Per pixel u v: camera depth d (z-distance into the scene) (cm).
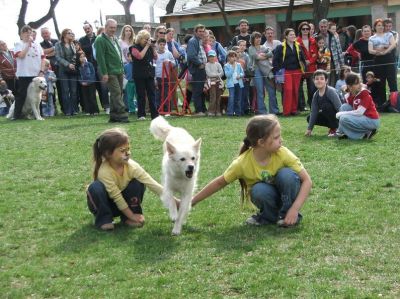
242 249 471
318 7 2238
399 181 668
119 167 548
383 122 1141
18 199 657
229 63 1394
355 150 856
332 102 1001
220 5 2809
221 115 1410
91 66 1539
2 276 431
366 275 409
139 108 1342
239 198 633
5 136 1146
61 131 1177
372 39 1389
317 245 473
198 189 669
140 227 546
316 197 618
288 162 521
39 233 535
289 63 1362
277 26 3036
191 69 1407
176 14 3234
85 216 585
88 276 428
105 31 1266
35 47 1461
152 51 1320
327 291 384
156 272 433
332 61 1459
